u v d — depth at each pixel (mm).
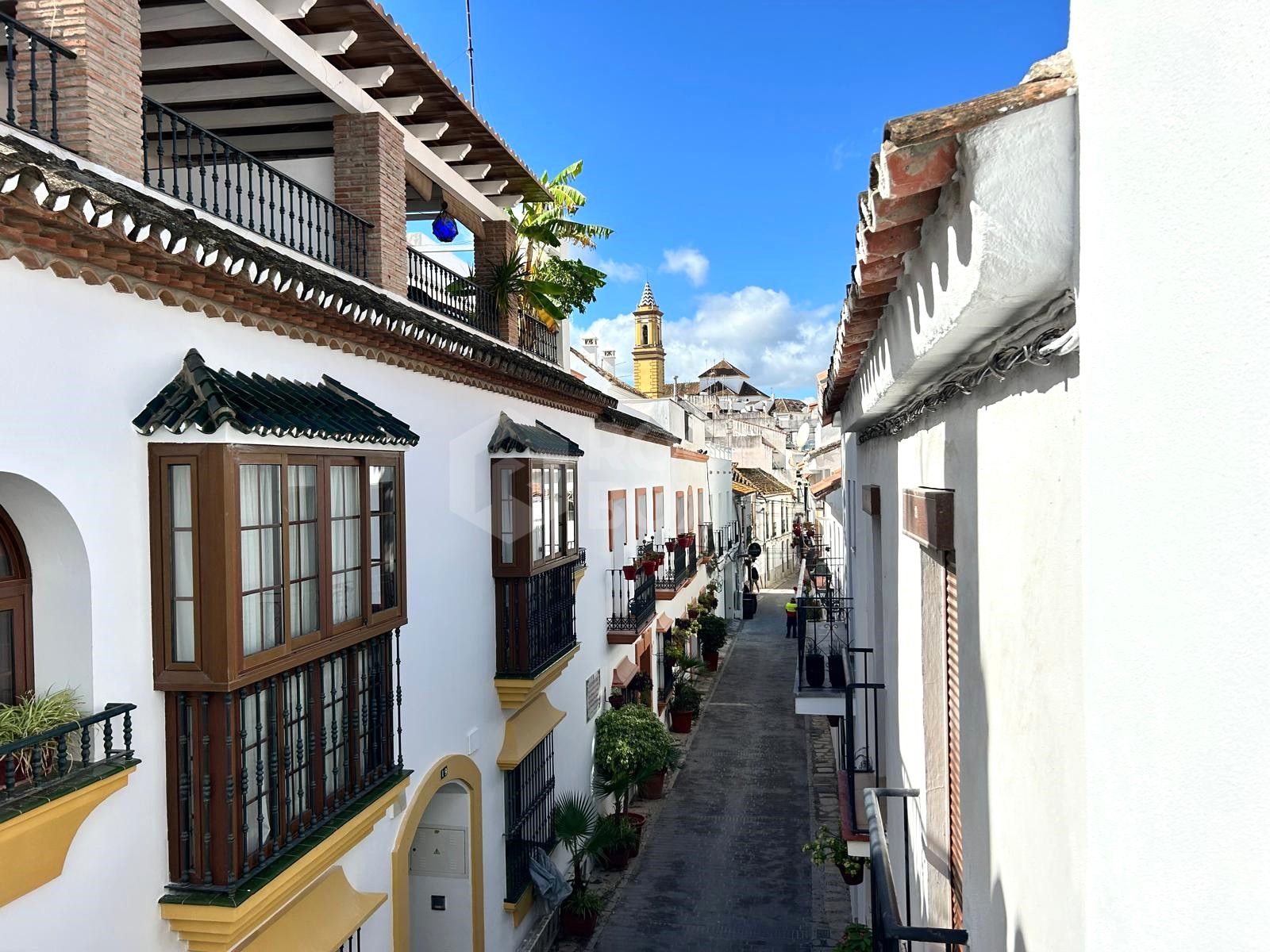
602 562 14539
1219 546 1323
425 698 7391
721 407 65375
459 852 8438
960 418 3660
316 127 9352
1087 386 1949
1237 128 1240
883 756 7898
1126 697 1727
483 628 8836
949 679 4535
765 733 19500
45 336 3807
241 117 8930
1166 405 1513
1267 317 1171
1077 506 2199
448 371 7891
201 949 4500
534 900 10445
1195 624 1408
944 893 4727
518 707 9297
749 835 13914
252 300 5020
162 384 4512
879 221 2617
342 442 5531
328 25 7656
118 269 4113
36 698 3891
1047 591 2434
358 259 8117
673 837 13898
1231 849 1299
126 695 4227
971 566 3463
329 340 5996
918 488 4852
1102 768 1878
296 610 5152
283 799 4980
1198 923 1407
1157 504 1557
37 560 4043
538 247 14031
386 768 6336
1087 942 2012
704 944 10586
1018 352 2627
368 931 6355
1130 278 1675
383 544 6355
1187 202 1410
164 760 4453
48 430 3820
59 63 4734
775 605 39344
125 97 4988
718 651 26156
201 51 7645
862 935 7473
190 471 4418
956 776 4418
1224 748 1315
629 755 13055
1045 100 2023
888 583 6824
